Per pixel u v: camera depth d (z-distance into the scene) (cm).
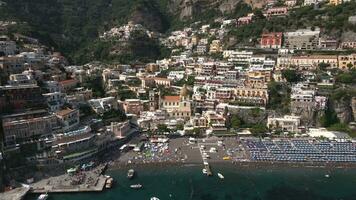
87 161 16838
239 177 15600
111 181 14912
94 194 14100
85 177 15300
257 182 15138
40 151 16038
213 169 16350
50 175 15512
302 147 18238
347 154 17312
